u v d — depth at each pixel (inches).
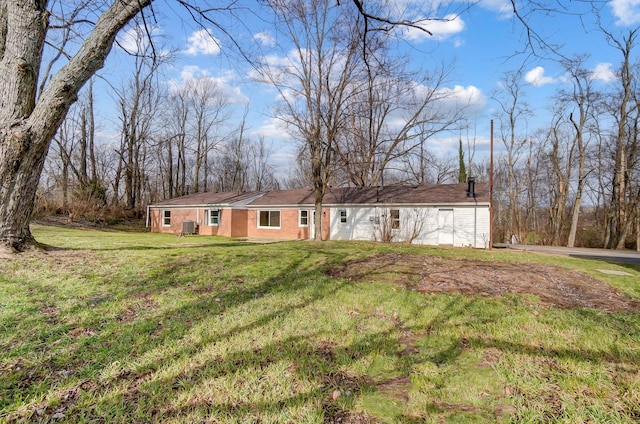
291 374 110.4
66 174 1039.0
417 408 93.3
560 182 1103.0
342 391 101.6
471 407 94.5
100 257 285.3
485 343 139.6
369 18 189.6
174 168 1555.1
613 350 134.0
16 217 265.6
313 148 668.1
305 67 627.2
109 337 133.4
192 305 178.4
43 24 249.1
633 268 404.8
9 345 122.0
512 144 1242.6
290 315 167.9
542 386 105.6
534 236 1215.6
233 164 1672.0
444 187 826.8
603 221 1104.8
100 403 91.5
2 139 242.2
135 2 222.7
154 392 97.7
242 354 123.3
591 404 96.1
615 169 988.6
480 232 700.0
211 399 95.2
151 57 250.2
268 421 86.4
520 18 158.4
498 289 240.7
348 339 140.0
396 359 123.5
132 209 1142.3
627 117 967.6
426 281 259.9
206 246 463.2
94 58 245.9
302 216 861.8
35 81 251.8
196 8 207.0
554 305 203.9
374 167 930.7
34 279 205.9
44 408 88.6
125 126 1130.0
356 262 346.0
